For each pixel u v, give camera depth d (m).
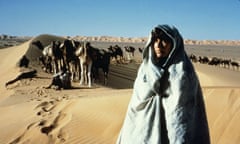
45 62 33.19
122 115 11.94
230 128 9.92
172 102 3.66
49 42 51.41
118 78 36.22
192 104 3.70
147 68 3.82
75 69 28.34
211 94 11.61
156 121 3.74
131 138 3.89
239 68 58.81
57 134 11.66
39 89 22.97
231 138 9.64
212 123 10.32
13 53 48.97
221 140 9.69
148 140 3.78
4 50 58.22
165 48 3.76
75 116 12.83
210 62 59.84
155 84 3.71
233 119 10.20
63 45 27.91
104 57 29.94
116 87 31.22
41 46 45.81
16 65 34.19
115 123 11.71
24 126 12.59
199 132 3.85
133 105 3.92
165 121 3.74
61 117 13.11
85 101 13.91
